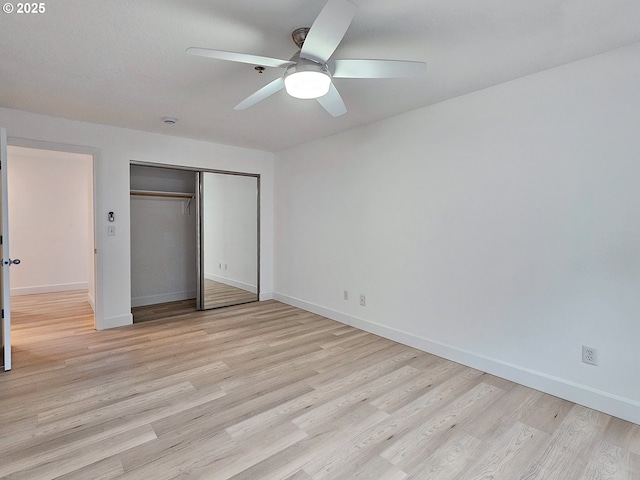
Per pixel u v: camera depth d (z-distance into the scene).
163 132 4.02
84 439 1.91
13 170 5.53
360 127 3.79
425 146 3.17
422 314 3.25
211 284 4.79
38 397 2.35
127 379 2.63
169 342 3.43
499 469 1.73
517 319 2.61
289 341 3.49
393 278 3.51
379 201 3.62
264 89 2.10
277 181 5.13
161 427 2.03
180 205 5.32
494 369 2.74
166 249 5.21
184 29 1.90
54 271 5.90
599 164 2.20
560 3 1.67
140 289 4.99
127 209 3.93
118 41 2.03
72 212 6.03
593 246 2.24
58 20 1.80
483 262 2.79
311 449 1.86
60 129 3.47
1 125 3.18
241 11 1.74
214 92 2.81
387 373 2.78
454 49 2.12
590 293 2.26
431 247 3.15
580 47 2.10
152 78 2.54
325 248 4.32
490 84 2.65
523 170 2.54
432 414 2.20
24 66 2.34
